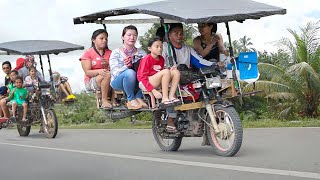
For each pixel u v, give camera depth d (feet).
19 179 21.39
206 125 24.68
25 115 42.39
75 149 31.04
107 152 28.68
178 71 24.31
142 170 21.79
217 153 24.32
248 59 24.63
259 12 23.11
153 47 24.98
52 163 25.52
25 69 44.09
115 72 26.96
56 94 41.47
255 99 67.31
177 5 24.43
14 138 42.16
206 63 25.25
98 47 30.68
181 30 25.27
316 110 64.13
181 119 25.03
